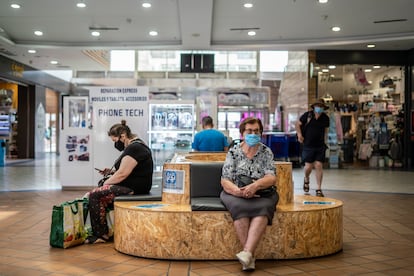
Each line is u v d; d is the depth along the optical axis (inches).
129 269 134.8
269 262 142.8
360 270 134.0
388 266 138.2
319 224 148.5
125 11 382.0
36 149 675.4
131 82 870.4
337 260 145.2
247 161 150.7
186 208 149.6
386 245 165.8
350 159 537.0
